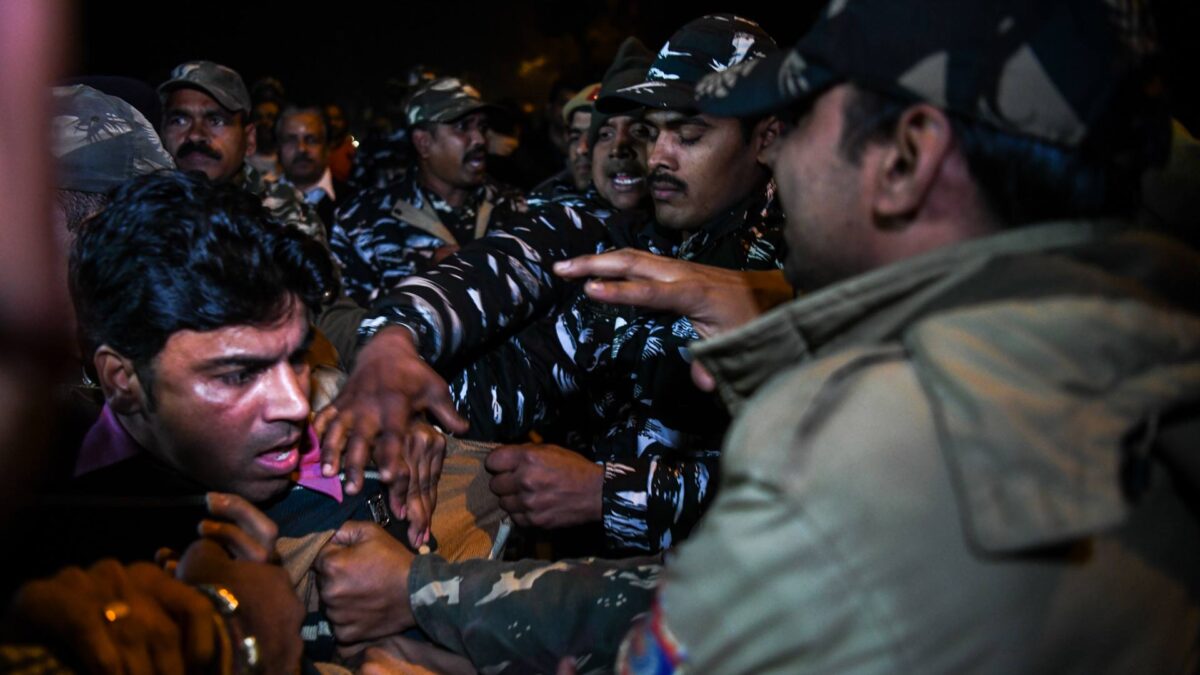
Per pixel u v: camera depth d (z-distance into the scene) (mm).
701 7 8188
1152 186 1188
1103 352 727
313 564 1331
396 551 1323
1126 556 765
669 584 805
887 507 720
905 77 820
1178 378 731
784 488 733
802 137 912
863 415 750
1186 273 835
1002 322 740
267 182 3490
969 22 813
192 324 1093
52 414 529
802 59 895
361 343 1619
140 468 1198
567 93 5492
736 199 1802
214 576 1033
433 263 3662
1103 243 841
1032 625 719
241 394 1153
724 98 940
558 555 2234
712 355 936
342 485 1353
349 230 3914
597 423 1939
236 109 3104
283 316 1148
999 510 685
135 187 1112
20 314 510
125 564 1083
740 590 744
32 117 510
